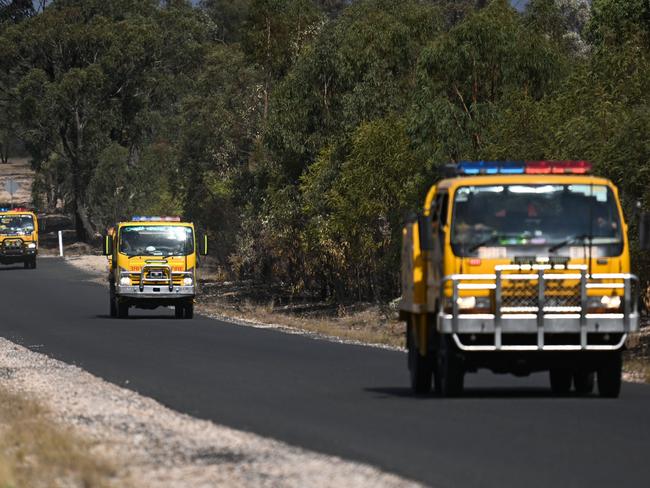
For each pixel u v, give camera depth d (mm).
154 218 109188
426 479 27734
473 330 43562
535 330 43656
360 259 115312
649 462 29953
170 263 107500
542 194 44750
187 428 37406
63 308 119562
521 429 35969
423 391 48406
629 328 43844
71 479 28734
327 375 56719
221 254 168250
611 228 44406
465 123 99875
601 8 120375
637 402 43406
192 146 165625
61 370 60688
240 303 140625
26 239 197500
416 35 125500
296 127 127812
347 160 119312
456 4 196375
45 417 40781
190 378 55500
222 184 165250
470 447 32531
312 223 120250
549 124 85625
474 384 52094
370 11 128125
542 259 43812
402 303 51094
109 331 91000
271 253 143875
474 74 101688
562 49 120750
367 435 35188
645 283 73750
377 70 121625
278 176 135875
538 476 28031
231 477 28422
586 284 43906
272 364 62906
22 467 30125
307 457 30953
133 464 30578
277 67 151250
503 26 102125
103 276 179750
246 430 37062
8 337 85312
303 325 98500
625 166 67375
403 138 109500
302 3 151250
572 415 39281
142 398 46844
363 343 79562
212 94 166250
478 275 43812
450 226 44250
